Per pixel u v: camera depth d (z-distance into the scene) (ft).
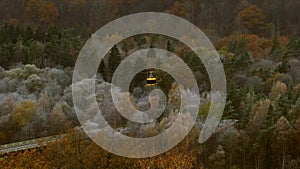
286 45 316.81
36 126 197.47
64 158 125.49
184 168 130.31
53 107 208.54
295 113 187.83
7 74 242.58
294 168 174.50
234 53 294.25
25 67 245.04
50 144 128.06
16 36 297.94
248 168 181.88
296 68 265.75
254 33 389.19
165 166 128.16
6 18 397.39
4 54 261.03
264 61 277.85
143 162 129.08
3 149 158.10
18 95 221.05
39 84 234.58
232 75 252.83
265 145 181.68
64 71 253.85
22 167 120.37
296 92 215.51
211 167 169.07
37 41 283.18
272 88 229.25
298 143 179.22
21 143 167.53
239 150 181.37
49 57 269.64
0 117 201.67
